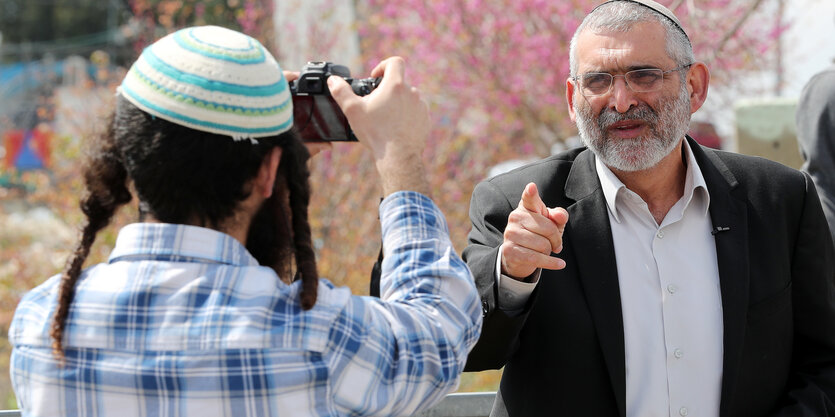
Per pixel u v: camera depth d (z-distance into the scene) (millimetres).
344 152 8781
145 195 1751
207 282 1723
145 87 1716
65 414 1704
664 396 2564
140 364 1685
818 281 2680
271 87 1748
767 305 2590
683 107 2641
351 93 1970
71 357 1720
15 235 10297
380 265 2035
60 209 9266
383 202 1928
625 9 2660
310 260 1781
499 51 10703
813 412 2580
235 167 1736
